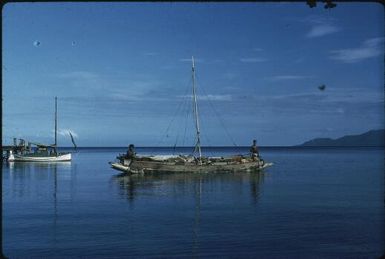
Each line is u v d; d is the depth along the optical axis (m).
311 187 42.44
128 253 17.25
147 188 41.88
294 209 28.56
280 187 42.25
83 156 159.25
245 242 19.08
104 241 19.33
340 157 130.62
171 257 16.70
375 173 61.34
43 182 48.22
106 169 72.06
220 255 16.94
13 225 22.92
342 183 46.34
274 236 20.22
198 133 54.09
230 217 25.45
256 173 57.69
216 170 54.19
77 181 49.38
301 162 98.62
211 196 35.56
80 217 25.42
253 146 58.66
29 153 83.56
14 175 58.53
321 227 22.31
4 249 17.95
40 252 17.42
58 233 20.89
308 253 17.16
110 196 35.62
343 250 17.70
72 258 16.56
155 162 52.44
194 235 20.48
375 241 19.20
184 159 53.78
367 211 27.64
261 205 30.42
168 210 28.20
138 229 21.94
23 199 33.75
